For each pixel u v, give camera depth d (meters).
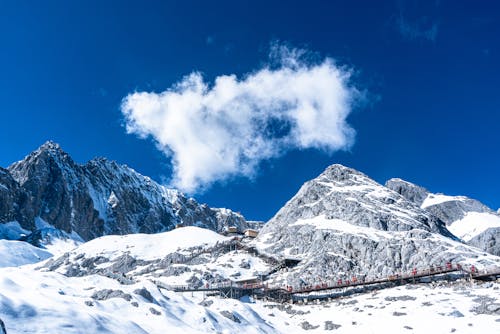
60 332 54.31
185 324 77.69
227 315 89.38
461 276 117.06
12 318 53.69
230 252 183.50
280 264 157.88
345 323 99.00
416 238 145.25
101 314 63.94
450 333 82.31
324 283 132.62
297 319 108.06
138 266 189.75
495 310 89.00
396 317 96.25
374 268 137.38
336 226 172.12
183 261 181.00
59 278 88.69
